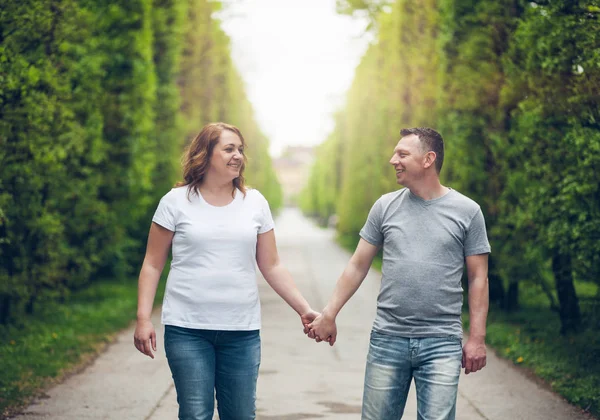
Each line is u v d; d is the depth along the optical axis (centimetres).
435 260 367
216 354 372
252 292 372
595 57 647
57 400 629
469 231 371
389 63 2212
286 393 672
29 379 690
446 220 370
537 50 761
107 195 1366
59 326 960
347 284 390
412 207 376
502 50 1075
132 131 1376
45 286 1061
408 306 367
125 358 823
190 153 374
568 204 740
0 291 883
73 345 852
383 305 375
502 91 928
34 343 841
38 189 917
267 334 1012
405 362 369
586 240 736
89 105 1112
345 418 589
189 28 2275
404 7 1931
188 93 2297
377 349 373
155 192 1741
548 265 1007
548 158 797
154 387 683
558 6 705
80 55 1086
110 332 993
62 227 976
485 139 1120
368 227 388
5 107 747
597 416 594
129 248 1673
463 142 1138
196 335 364
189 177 373
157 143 1773
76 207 1148
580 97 702
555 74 748
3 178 823
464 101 1117
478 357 369
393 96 2041
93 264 1438
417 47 1705
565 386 687
